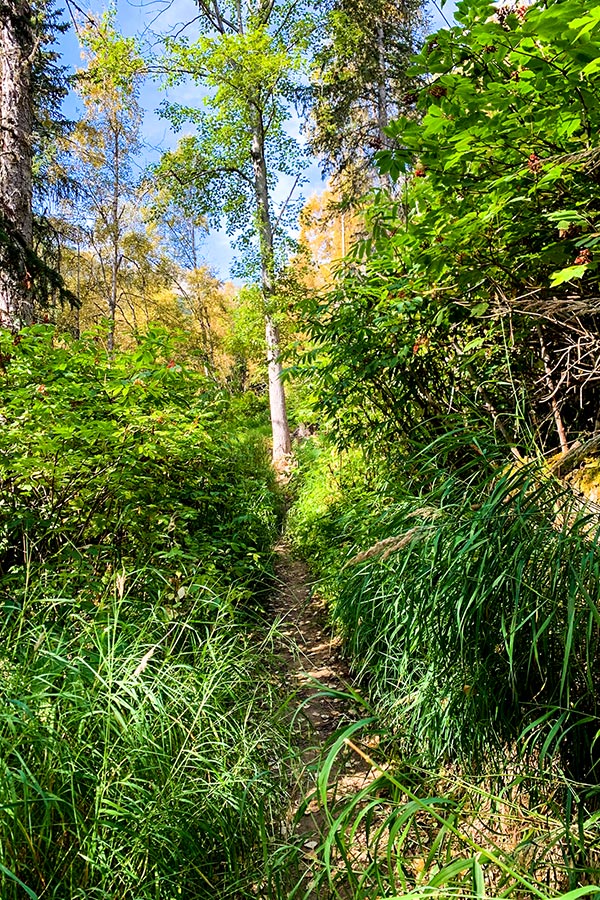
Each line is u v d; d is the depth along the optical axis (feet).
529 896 4.63
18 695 5.81
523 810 4.94
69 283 70.13
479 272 8.00
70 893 4.65
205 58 37.11
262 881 5.38
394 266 10.42
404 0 36.88
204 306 81.61
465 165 6.97
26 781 4.70
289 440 42.57
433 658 6.68
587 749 5.04
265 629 10.77
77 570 9.32
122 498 11.19
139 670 6.13
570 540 5.34
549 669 5.53
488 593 5.76
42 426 9.59
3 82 19.56
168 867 5.10
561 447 8.05
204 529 15.01
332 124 39.47
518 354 9.02
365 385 11.55
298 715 9.43
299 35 39.09
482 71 6.55
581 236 6.63
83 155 57.31
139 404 11.85
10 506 10.25
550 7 4.89
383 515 9.23
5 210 17.61
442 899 3.61
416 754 6.86
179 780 5.85
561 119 6.11
